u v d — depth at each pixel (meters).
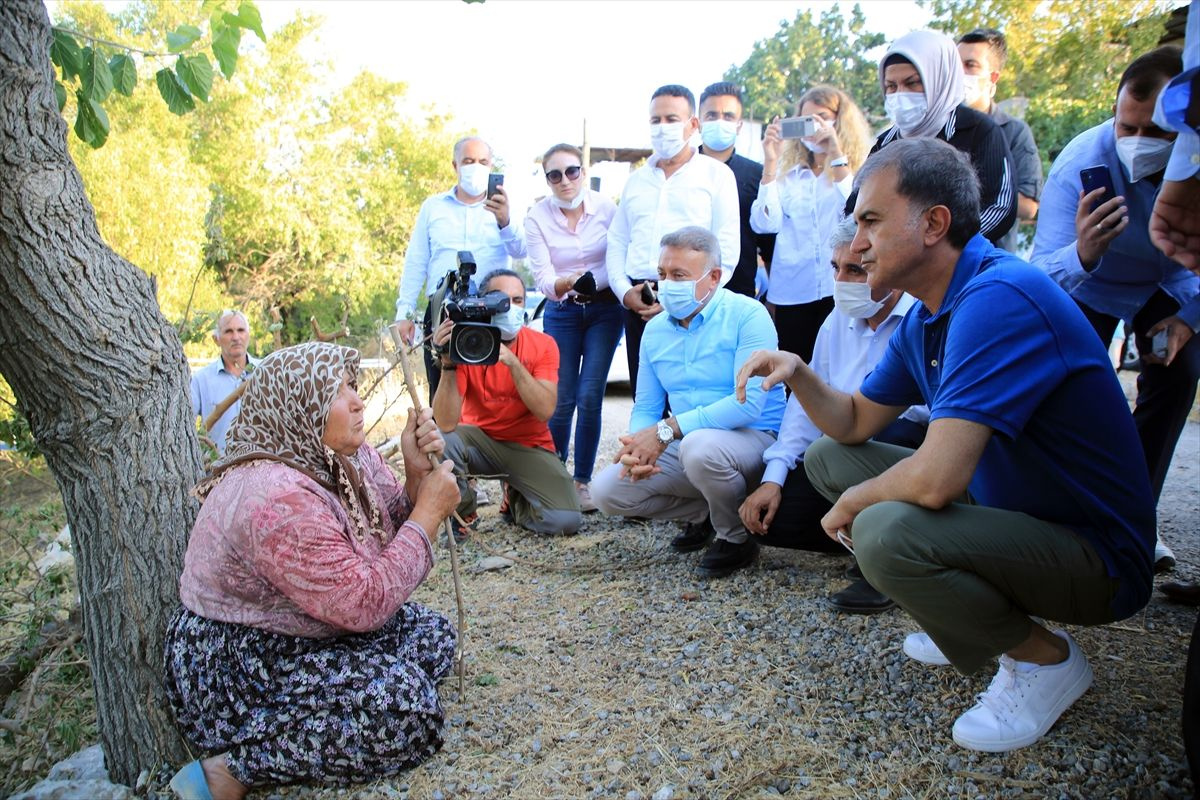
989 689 2.36
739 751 2.32
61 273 2.13
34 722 2.78
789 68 49.59
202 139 18.03
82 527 2.31
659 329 3.82
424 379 7.70
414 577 2.34
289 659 2.26
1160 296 3.21
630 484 3.83
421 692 2.31
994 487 2.30
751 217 4.57
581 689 2.70
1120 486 2.12
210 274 14.34
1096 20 10.07
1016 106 11.09
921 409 3.28
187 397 2.48
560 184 4.70
